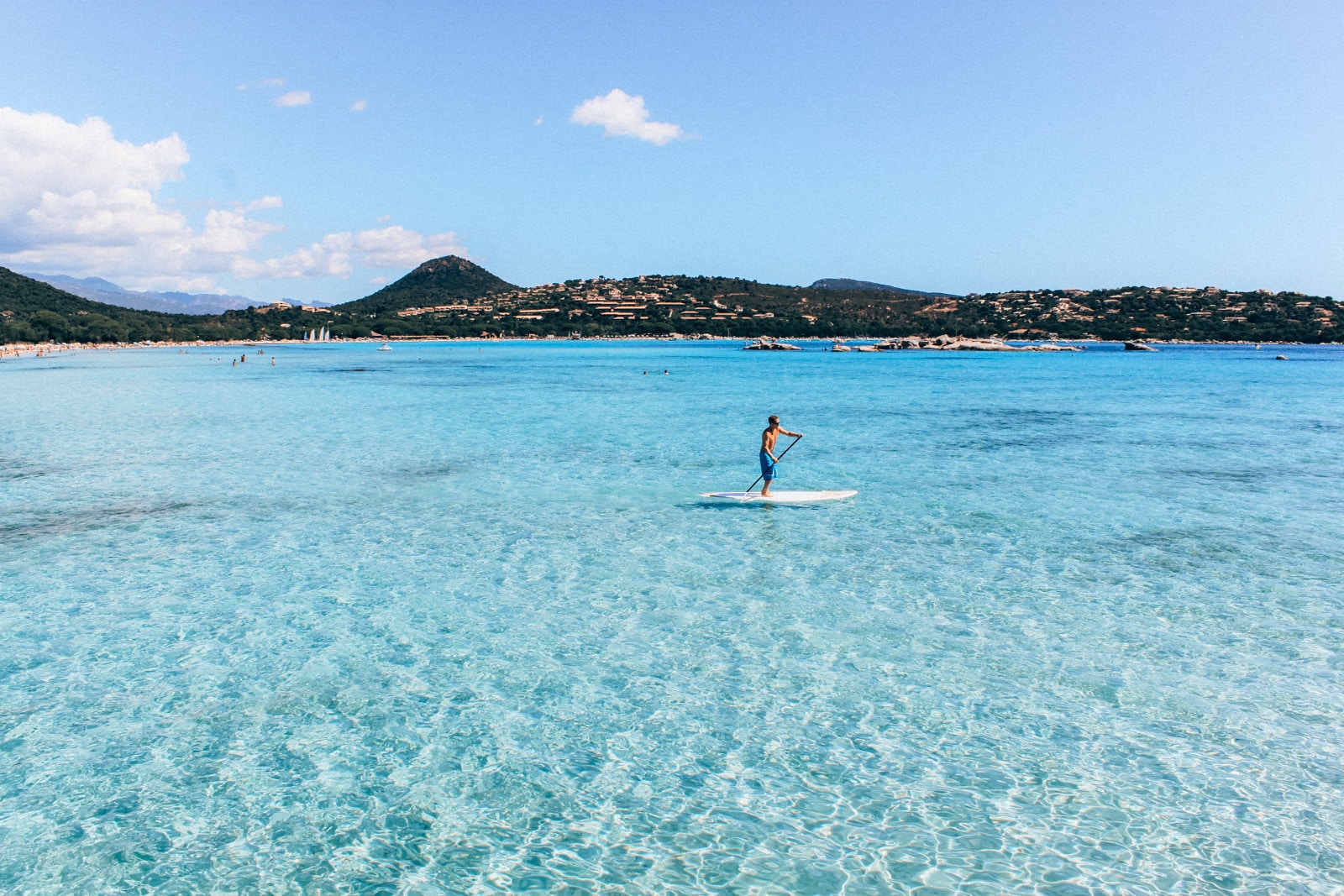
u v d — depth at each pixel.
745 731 8.98
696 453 28.72
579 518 18.95
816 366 107.31
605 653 11.05
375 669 10.57
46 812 7.53
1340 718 9.15
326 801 7.69
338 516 19.28
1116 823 7.30
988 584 14.00
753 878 6.58
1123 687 9.96
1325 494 21.55
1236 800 7.62
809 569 14.84
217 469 25.77
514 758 8.43
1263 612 12.55
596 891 6.41
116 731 8.98
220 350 168.12
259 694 9.88
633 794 7.79
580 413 43.44
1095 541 16.83
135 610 12.79
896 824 7.30
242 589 13.79
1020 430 35.78
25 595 13.55
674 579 14.29
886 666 10.61
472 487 22.67
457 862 6.81
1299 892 6.38
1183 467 25.95
